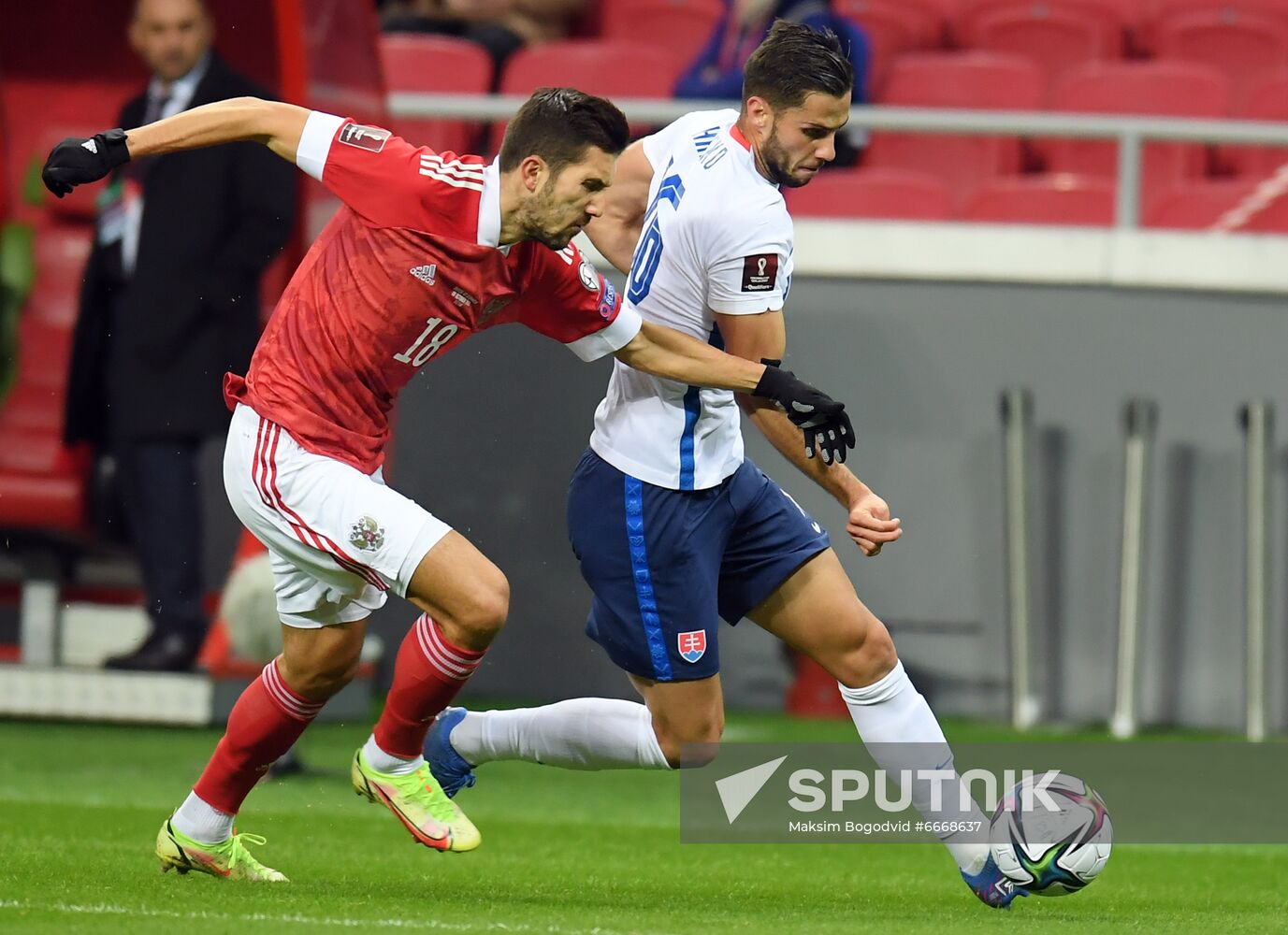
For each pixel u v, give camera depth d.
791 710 31.50
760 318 14.44
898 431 31.69
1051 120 30.73
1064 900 15.41
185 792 22.61
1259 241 30.58
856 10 38.56
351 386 13.63
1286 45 38.12
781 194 14.54
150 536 27.30
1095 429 31.06
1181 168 35.50
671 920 13.07
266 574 25.77
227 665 26.39
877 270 31.64
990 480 31.41
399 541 13.39
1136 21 39.25
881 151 35.91
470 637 13.55
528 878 16.12
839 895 15.61
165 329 27.12
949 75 36.31
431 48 36.47
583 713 15.83
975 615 31.48
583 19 39.94
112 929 11.62
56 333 31.58
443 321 13.63
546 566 32.44
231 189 27.16
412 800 14.55
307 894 14.05
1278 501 30.44
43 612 29.77
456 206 13.22
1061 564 31.11
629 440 15.02
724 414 15.02
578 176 13.03
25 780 23.28
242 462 13.78
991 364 31.41
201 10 27.12
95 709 26.36
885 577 31.70
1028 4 39.09
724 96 33.78
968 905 15.02
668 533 14.95
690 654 15.18
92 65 31.91
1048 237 31.19
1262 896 16.36
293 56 26.23
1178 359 30.83
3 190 32.09
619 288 30.66
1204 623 30.67
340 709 27.84
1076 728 30.22
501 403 32.50
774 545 15.07
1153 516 30.83
